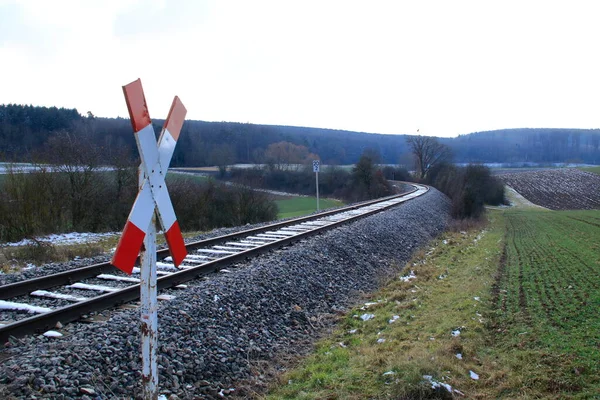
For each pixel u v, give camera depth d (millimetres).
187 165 60594
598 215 46312
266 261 10016
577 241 23844
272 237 14406
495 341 7379
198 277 8961
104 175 24062
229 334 6594
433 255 17500
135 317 6129
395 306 9695
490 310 9172
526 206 65438
